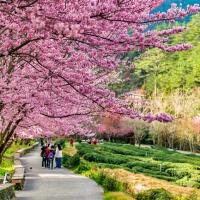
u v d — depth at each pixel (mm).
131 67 8742
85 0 5223
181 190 14766
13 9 5051
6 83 8922
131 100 9633
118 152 46562
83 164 28781
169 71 101500
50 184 20672
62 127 14312
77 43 6918
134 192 15945
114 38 6438
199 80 95750
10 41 6023
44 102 9266
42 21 4617
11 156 35281
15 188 18234
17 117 10695
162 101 79438
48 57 6738
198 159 44594
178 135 71000
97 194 17484
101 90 7449
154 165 29406
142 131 72875
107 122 70375
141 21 5984
